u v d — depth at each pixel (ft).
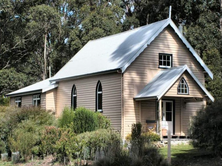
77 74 102.22
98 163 48.88
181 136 93.66
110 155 49.42
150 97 82.89
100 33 151.12
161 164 49.14
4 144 74.43
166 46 95.40
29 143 68.64
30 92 119.34
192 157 60.18
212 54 115.44
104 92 92.99
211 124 55.16
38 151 69.15
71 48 158.51
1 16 172.86
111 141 58.80
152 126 86.38
